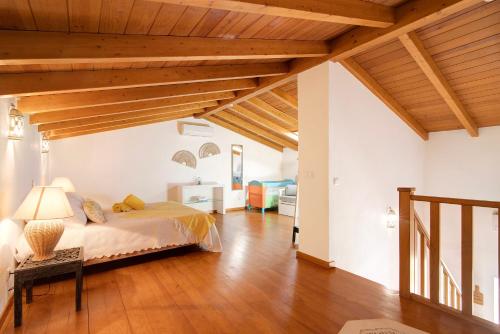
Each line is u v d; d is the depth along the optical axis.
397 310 2.43
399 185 4.56
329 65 3.49
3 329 2.16
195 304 2.55
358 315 2.36
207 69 3.34
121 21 1.93
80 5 1.62
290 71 3.96
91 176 6.03
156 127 6.89
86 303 2.57
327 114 3.51
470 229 2.27
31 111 2.82
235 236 5.15
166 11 1.93
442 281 3.82
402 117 4.52
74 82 2.46
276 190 8.12
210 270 3.41
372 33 2.89
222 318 2.32
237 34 2.63
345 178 3.69
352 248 3.77
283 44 2.99
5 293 2.42
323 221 3.56
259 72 3.75
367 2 2.49
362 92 3.90
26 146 3.17
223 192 7.52
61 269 2.36
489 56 3.07
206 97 4.96
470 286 2.28
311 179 3.73
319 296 2.70
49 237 2.46
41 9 1.58
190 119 7.43
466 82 3.54
